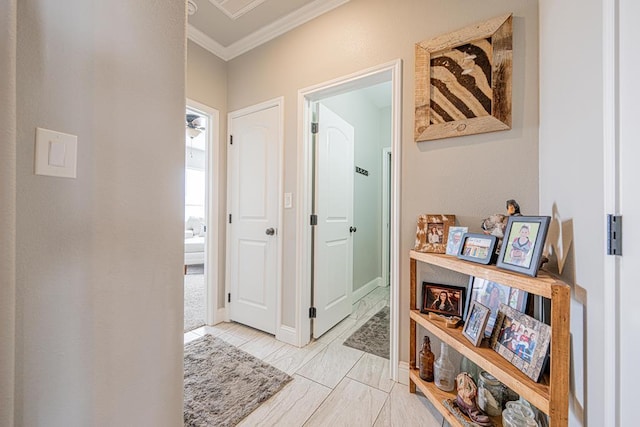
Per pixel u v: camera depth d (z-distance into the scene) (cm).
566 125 98
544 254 120
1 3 52
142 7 80
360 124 336
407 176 164
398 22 169
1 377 51
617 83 66
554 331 79
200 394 150
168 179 84
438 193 154
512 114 136
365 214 350
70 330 67
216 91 254
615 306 67
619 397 65
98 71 71
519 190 134
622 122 65
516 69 135
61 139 65
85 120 69
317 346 210
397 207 165
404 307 163
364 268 348
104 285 72
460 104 147
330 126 245
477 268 108
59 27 65
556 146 108
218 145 256
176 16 87
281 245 222
